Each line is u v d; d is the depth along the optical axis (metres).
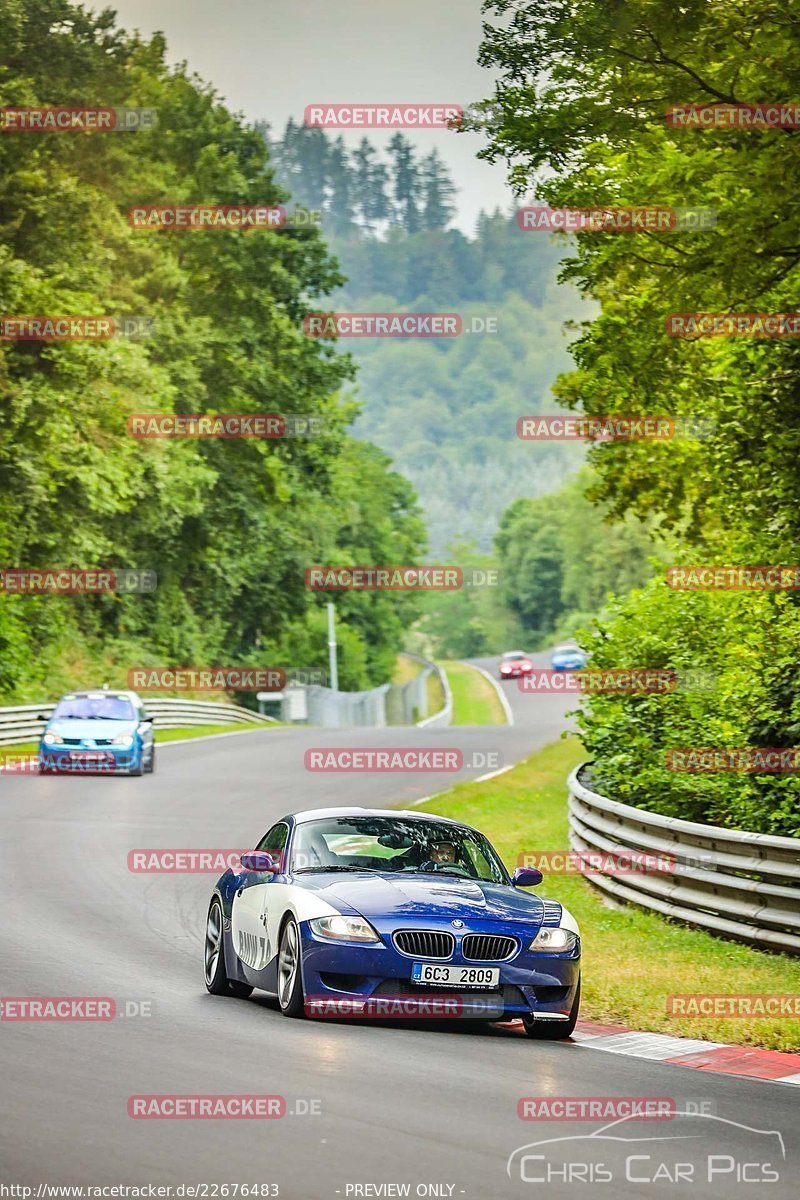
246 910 25.67
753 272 39.94
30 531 107.12
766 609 44.03
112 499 106.00
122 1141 14.81
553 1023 23.08
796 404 42.91
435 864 25.20
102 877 41.84
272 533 152.88
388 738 103.38
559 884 43.31
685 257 42.09
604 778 47.09
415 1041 21.48
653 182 39.91
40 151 104.81
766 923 31.12
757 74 37.03
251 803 62.38
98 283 108.19
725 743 41.09
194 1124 15.56
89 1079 17.80
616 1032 23.88
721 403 45.38
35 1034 21.06
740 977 27.64
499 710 188.12
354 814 26.41
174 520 125.62
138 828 52.81
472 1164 14.35
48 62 107.12
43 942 30.86
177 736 104.94
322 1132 15.36
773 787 36.75
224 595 151.25
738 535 50.91
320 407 154.12
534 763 82.38
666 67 38.69
